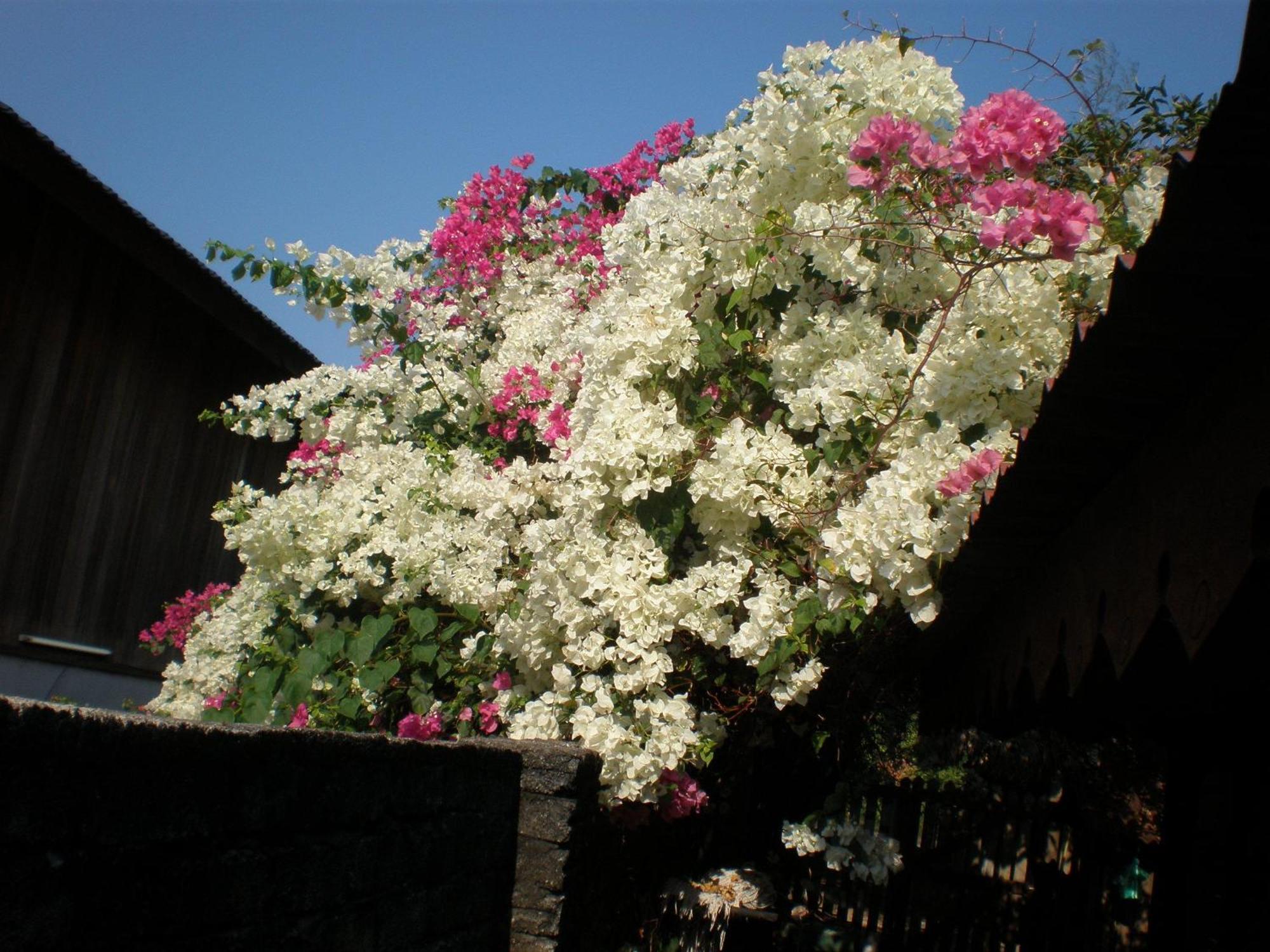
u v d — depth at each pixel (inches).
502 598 176.4
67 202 254.1
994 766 283.7
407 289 224.5
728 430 156.4
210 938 60.6
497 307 243.0
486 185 244.4
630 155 247.4
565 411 192.1
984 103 126.6
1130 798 273.6
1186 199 47.9
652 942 173.2
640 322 166.1
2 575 265.6
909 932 263.7
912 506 126.4
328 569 178.9
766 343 172.9
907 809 274.7
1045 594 98.9
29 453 270.7
